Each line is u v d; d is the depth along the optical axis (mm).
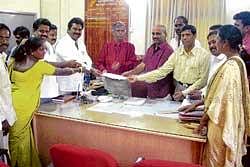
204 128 1977
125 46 3967
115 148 2287
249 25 2324
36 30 3020
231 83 1808
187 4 5297
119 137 2256
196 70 2924
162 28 3424
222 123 1838
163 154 2131
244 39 2275
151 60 3453
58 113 2461
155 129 2098
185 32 2895
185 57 2982
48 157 2557
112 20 5605
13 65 2459
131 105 2686
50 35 3176
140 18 5613
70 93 3070
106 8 5582
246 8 5078
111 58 3957
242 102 1867
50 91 2846
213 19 5211
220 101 1828
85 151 1693
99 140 2330
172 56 3076
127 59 3934
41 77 2516
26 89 2449
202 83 2895
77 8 5469
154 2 5484
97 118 2334
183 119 2211
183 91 2861
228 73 1819
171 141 2090
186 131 2059
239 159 1908
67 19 5281
